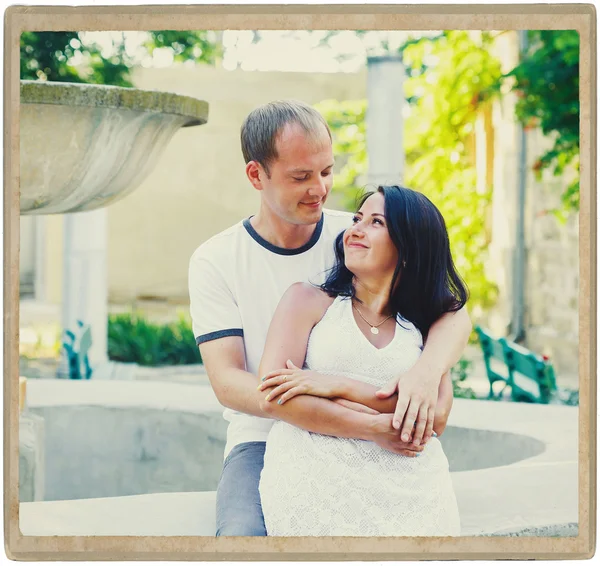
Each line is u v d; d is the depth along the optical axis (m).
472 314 5.97
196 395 3.51
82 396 3.48
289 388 2.31
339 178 5.85
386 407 2.31
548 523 2.45
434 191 5.91
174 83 4.91
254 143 2.59
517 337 5.86
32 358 6.43
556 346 5.66
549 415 3.32
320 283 2.61
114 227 6.94
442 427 2.37
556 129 5.32
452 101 5.62
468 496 2.57
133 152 2.90
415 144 5.83
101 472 3.39
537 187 5.78
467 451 3.19
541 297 5.81
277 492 2.34
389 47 4.57
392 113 4.57
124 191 3.04
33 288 9.17
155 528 2.50
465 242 5.93
